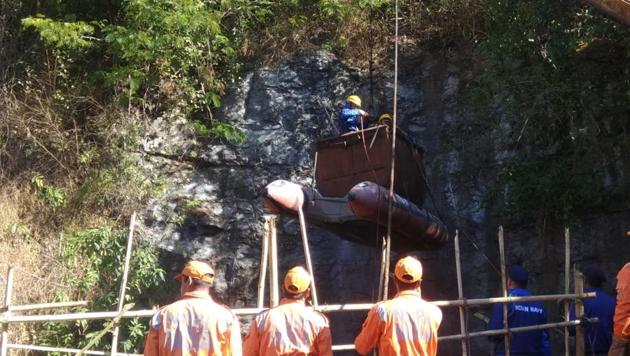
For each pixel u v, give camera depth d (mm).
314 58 13398
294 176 12648
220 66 13352
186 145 12797
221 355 5594
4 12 13336
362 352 6242
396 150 9602
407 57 13359
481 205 12086
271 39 13625
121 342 10562
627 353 6762
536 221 11641
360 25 13680
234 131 12609
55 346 10547
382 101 13117
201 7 12828
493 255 11906
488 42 11875
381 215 9141
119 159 12414
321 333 6020
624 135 11375
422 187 10227
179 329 5570
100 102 12891
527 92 11797
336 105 13094
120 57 12797
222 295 12195
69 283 11102
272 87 13172
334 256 12297
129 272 11133
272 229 7449
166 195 12391
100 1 13406
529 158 11812
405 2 13727
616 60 11711
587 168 11398
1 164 12422
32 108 12742
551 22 11367
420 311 6121
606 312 8266
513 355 7914
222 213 12445
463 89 12812
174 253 12094
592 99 11531
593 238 11422
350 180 9750
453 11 13312
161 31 12461
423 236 9805
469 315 11844
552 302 11391
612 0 7176
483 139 12328
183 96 13000
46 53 13062
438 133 12766
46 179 12477
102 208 12266
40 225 12055
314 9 13930
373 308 6203
